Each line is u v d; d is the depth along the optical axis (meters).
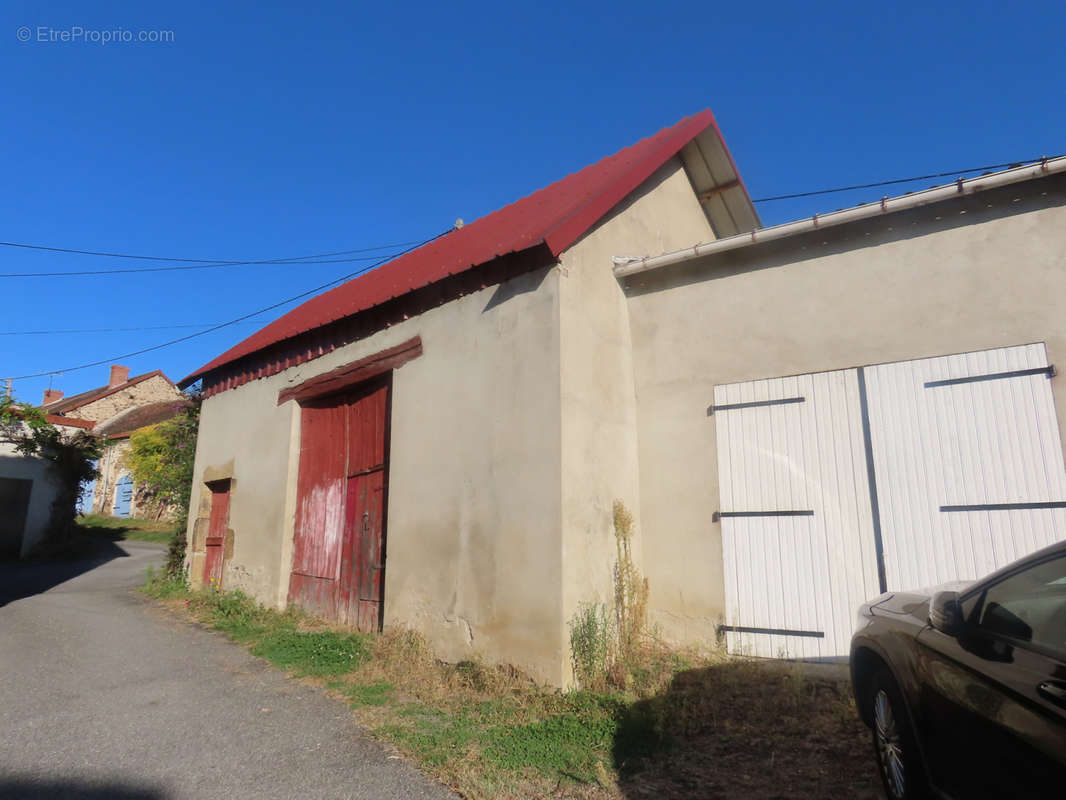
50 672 6.10
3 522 16.22
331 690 5.61
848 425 5.73
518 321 6.30
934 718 2.82
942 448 5.32
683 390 6.68
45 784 3.78
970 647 2.67
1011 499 5.00
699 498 6.40
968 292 5.42
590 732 4.52
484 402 6.46
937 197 5.42
